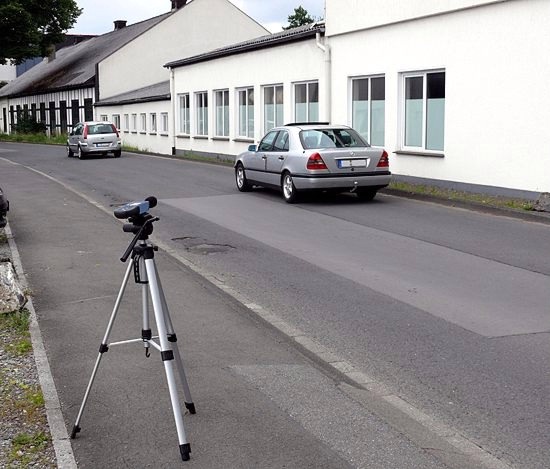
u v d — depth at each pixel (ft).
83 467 15.55
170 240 42.93
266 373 21.11
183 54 175.63
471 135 59.41
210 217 51.24
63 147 160.45
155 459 15.83
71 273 33.96
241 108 102.37
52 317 26.94
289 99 87.66
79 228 46.44
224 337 24.49
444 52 61.72
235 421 17.75
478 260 36.04
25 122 209.46
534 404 18.71
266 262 36.60
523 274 33.04
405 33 66.23
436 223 46.88
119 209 16.48
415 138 66.95
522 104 54.34
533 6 52.75
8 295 26.30
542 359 22.02
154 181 76.23
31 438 16.72
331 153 54.49
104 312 27.53
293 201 56.85
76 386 20.13
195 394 19.48
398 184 65.31
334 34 76.54
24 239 42.78
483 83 57.82
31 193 65.92
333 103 78.07
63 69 209.46
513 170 55.57
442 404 18.81
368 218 49.34
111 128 119.44
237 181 66.44
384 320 26.40
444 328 25.31
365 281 32.32
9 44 171.42
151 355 22.52
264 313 27.35
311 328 25.55
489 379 20.48
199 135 117.08
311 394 19.52
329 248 39.81
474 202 54.34
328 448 16.29
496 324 25.67
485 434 17.02
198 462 15.65
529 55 53.47
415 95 66.54
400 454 15.98
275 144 59.67
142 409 18.52
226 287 31.45
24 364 21.70
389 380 20.54
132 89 174.19
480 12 57.57
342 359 22.34
